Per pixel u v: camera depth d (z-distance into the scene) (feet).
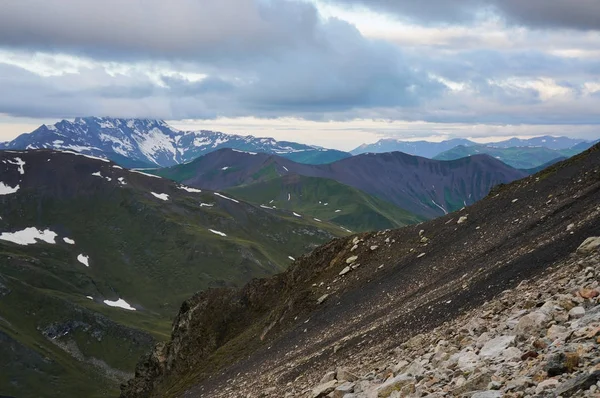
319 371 126.52
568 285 72.59
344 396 61.57
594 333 40.75
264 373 175.11
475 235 192.34
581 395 31.17
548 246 118.42
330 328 185.37
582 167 191.21
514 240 158.40
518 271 111.96
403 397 50.19
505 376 41.65
